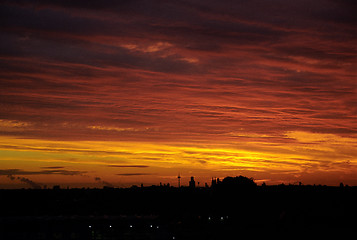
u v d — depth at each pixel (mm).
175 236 187000
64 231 183750
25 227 181625
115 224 187875
